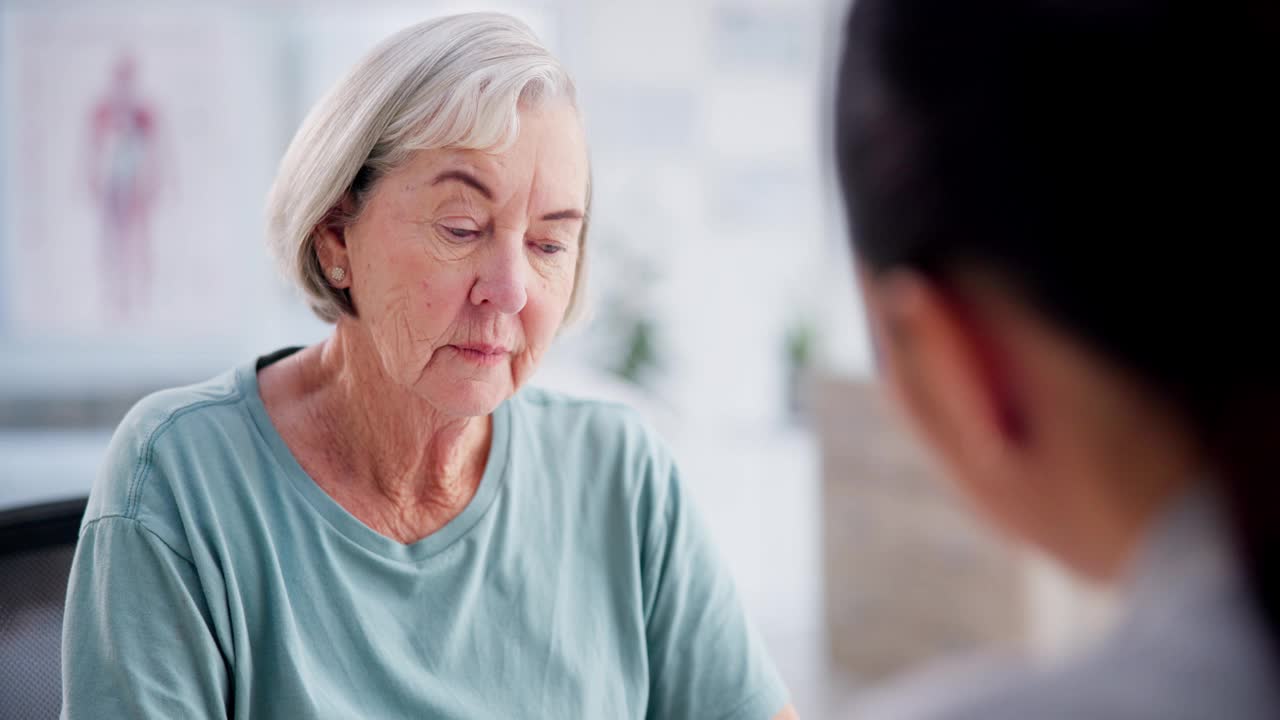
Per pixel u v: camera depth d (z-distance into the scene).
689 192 6.29
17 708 0.99
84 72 3.93
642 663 1.06
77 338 3.93
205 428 0.96
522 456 1.06
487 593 1.00
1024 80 0.25
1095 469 0.27
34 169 3.91
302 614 0.93
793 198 6.36
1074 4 0.25
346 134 0.92
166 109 4.00
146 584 0.87
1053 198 0.25
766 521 4.54
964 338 0.27
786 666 2.71
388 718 0.93
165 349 4.02
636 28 6.04
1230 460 0.26
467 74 0.90
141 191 3.98
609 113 6.09
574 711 1.01
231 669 0.90
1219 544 0.26
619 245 6.18
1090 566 0.28
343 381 1.01
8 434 3.28
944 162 0.26
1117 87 0.25
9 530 1.00
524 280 0.94
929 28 0.26
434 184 0.91
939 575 1.95
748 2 6.18
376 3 4.24
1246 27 0.24
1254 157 0.24
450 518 1.03
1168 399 0.25
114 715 0.83
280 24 4.19
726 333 6.47
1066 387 0.26
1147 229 0.25
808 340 6.22
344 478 1.00
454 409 0.96
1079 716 0.26
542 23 5.42
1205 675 0.25
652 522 1.10
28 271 3.90
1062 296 0.25
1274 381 0.25
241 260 4.09
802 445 5.91
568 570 1.05
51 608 1.03
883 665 2.08
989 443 0.28
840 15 0.28
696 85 6.21
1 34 3.86
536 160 0.93
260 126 4.11
